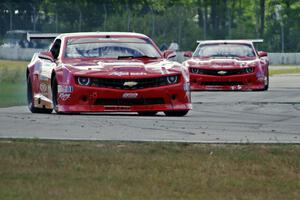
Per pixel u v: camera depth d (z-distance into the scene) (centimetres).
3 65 12075
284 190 2261
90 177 2348
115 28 14938
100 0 14938
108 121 3681
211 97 5872
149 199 2120
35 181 2294
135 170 2444
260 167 2509
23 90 7100
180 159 2586
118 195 2145
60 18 15038
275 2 18275
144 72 3978
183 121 3772
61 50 4253
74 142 2872
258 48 17112
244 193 2223
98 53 4225
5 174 2367
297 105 5019
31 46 15350
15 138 2962
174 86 4006
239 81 6775
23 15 15238
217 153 2683
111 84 3959
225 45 7112
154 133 3228
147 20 15100
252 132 3344
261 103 5197
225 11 17438
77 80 3978
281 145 2839
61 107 4012
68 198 2102
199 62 6850
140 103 3975
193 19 15725
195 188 2253
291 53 16575
